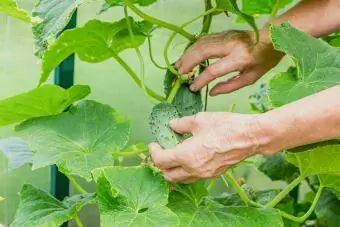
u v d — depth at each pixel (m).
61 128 1.27
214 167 1.17
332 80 1.20
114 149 1.24
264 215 1.24
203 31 1.32
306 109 1.12
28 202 1.32
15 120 1.33
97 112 1.29
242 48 1.28
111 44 1.36
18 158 1.39
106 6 1.32
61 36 1.25
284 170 1.73
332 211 1.66
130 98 1.78
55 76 1.68
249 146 1.14
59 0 1.22
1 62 1.64
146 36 1.35
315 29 1.33
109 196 1.15
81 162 1.21
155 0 1.35
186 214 1.21
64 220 1.26
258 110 1.79
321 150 1.23
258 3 1.49
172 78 1.30
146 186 1.18
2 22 1.62
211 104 1.93
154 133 1.22
